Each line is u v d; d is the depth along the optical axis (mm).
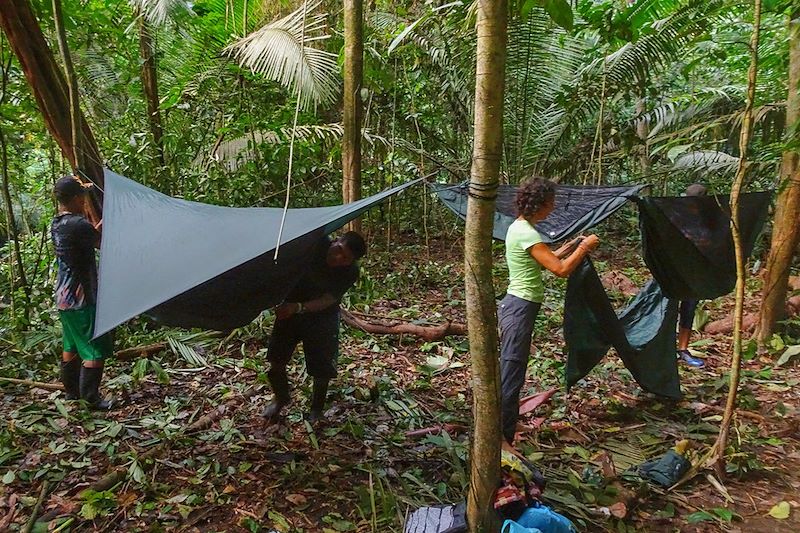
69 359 3643
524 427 3508
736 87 7602
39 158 7262
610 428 3568
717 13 4699
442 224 8992
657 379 3736
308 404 3746
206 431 3387
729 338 5172
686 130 4523
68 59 4145
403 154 7023
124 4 6387
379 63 6008
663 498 2857
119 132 6746
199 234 2850
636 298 4090
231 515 2645
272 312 5035
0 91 5316
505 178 7555
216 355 4566
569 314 3373
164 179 6051
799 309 5344
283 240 2568
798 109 4023
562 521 2320
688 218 3574
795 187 4520
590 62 6941
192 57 6684
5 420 3416
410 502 2686
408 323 5219
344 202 5094
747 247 3832
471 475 2172
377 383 3922
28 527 2467
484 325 1986
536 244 2922
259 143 6656
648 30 5383
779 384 4180
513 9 2744
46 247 6105
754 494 2895
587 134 7684
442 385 4184
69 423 3424
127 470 2920
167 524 2568
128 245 2830
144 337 4730
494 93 1814
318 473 2980
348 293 5867
